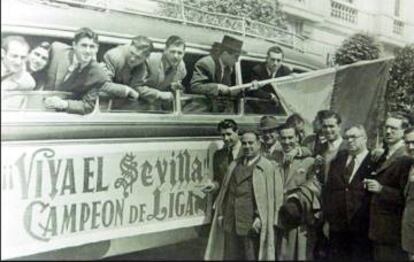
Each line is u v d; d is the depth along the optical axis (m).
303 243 3.68
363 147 3.81
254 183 3.63
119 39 3.25
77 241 3.09
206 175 3.58
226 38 3.63
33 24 2.95
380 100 3.96
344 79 3.93
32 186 2.94
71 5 3.08
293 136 3.76
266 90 3.75
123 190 3.28
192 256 3.45
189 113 3.53
